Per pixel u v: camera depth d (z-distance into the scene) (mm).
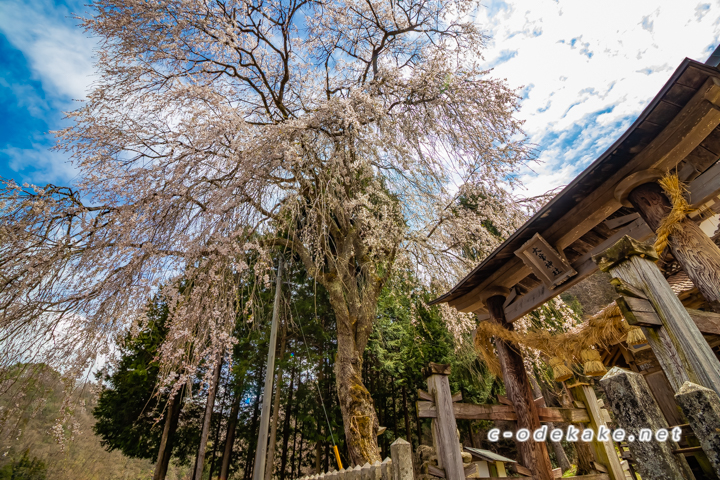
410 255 8594
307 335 12195
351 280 7895
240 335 11547
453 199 7230
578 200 2975
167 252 4820
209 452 14359
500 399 3502
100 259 4562
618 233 3000
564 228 3178
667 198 2514
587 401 3918
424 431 14055
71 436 3869
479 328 4156
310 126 5461
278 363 11383
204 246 4930
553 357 4016
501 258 3814
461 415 3023
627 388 1461
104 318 4406
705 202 2311
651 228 2564
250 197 4910
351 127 5605
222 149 5531
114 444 11852
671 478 1230
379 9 7652
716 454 1204
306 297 11984
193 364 4598
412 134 6309
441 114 6586
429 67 6699
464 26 7086
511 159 6133
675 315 1860
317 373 12180
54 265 4379
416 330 11656
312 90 7695
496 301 4176
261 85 7703
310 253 7336
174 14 5906
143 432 11672
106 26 5500
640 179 2562
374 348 11344
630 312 1911
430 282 8414
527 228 3268
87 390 4188
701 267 2256
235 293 5277
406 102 6539
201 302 5059
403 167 6457
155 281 4875
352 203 6137
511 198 7250
